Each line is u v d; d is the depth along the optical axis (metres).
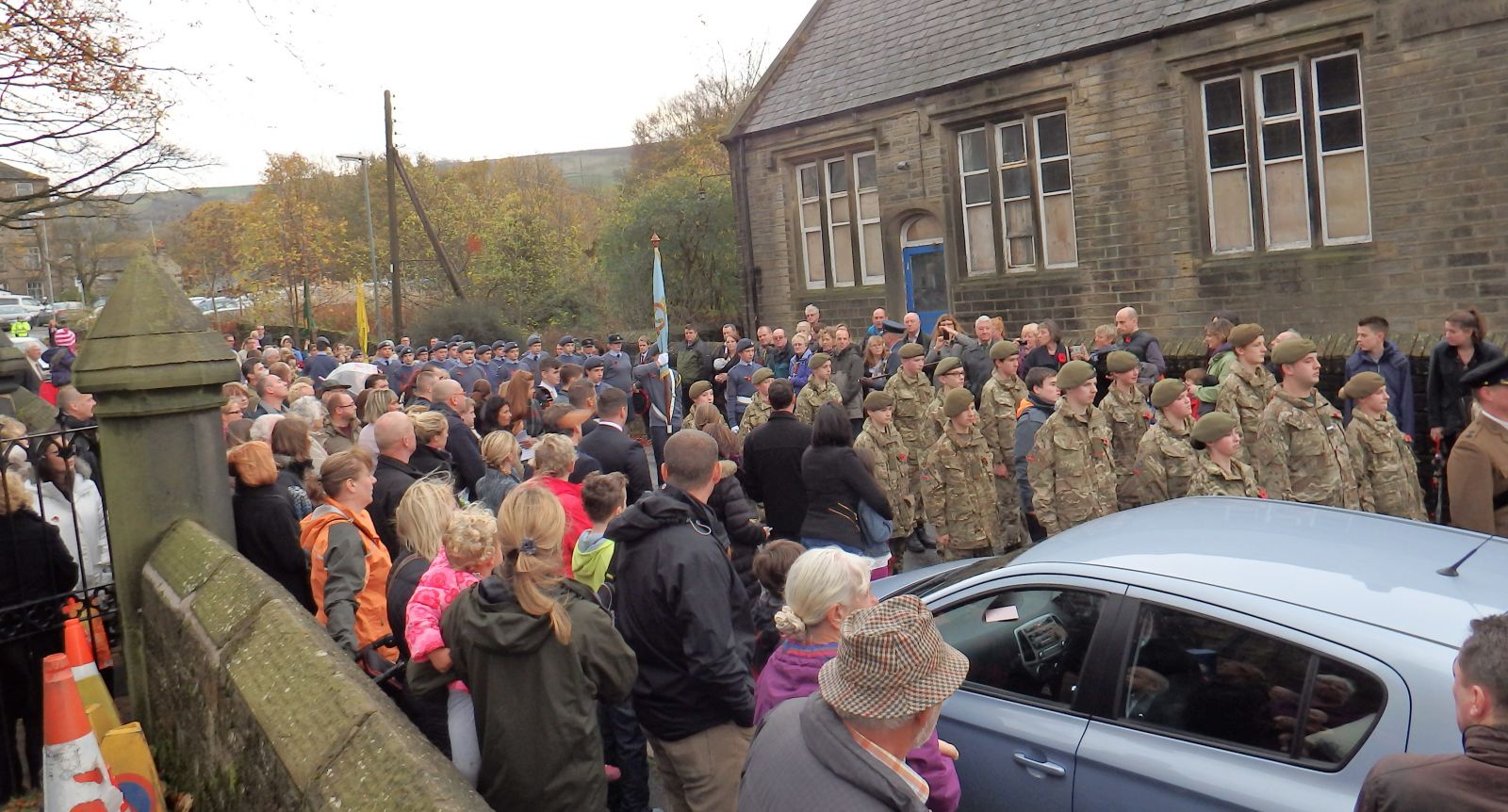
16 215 12.70
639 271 25.16
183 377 5.16
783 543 4.81
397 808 2.32
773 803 2.32
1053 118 15.29
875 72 17.72
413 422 6.58
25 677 5.11
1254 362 7.80
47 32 10.98
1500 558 3.49
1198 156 13.56
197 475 5.27
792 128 18.80
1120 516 4.48
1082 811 3.63
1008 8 16.11
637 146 48.59
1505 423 5.49
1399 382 9.16
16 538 5.11
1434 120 11.48
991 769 3.94
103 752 4.17
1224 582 3.53
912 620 2.32
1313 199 12.73
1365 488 6.93
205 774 4.01
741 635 4.21
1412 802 2.32
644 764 5.05
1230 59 12.99
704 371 17.56
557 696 3.37
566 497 5.76
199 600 4.32
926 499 8.05
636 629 4.13
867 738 2.33
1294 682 3.21
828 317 19.00
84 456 5.94
